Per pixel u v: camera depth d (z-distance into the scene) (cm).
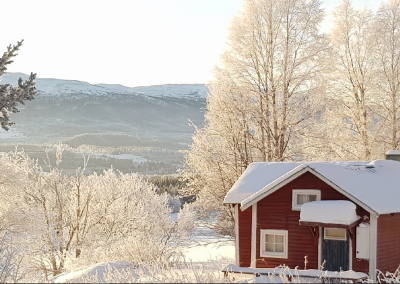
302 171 1684
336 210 1540
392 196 1727
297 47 2977
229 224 2903
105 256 1923
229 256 2422
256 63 3016
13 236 2159
